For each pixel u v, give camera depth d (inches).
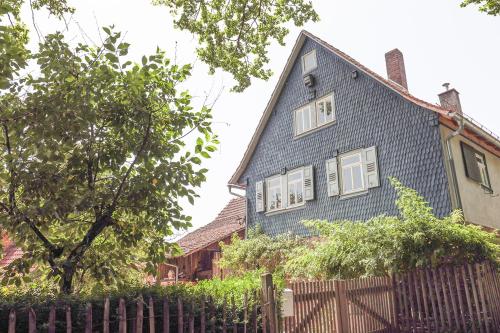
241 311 192.1
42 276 176.1
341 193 586.6
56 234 181.8
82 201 161.3
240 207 893.8
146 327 150.1
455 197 476.4
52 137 161.2
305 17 430.9
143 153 172.4
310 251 464.4
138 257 185.6
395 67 676.7
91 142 170.2
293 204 653.9
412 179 507.5
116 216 184.7
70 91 168.1
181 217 177.5
